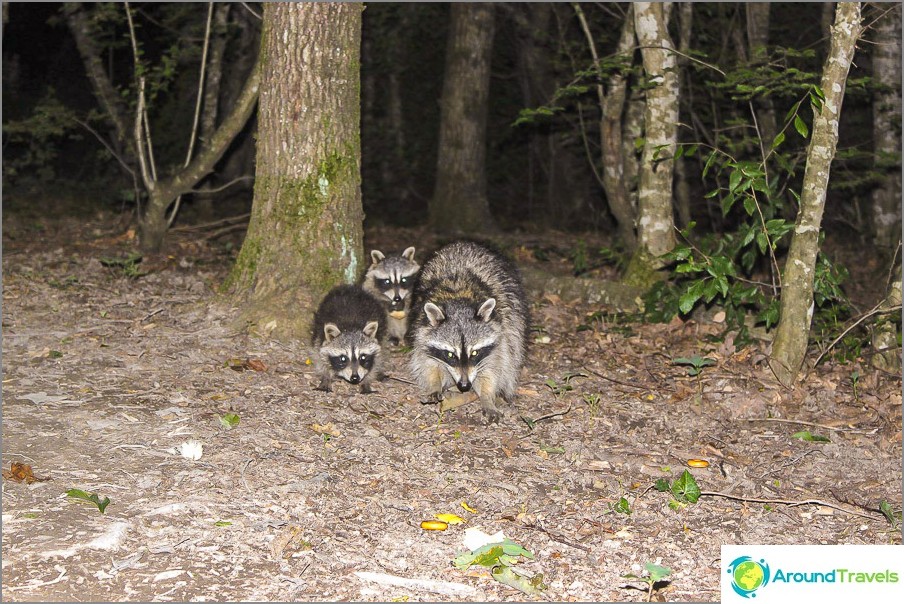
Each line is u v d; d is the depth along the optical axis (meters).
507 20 6.46
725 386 2.90
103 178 5.64
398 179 6.32
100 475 2.42
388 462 2.53
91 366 2.88
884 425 2.75
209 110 4.56
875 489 2.52
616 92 3.82
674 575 2.25
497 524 2.36
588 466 2.56
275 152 3.14
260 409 2.71
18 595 2.11
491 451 2.60
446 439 2.64
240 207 5.47
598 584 2.22
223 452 2.51
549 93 5.93
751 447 2.66
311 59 3.10
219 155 3.93
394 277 3.27
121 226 4.53
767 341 3.14
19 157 5.57
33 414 2.63
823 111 2.85
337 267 3.17
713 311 3.35
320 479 2.44
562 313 3.47
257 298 3.14
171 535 2.26
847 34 2.81
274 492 2.40
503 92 6.62
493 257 3.04
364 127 6.06
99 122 5.08
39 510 2.30
